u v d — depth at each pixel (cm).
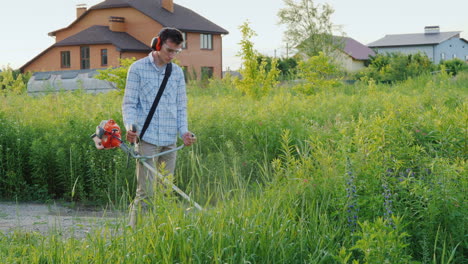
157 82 547
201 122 940
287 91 2084
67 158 838
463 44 9562
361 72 4003
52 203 804
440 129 632
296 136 867
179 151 813
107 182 790
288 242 425
